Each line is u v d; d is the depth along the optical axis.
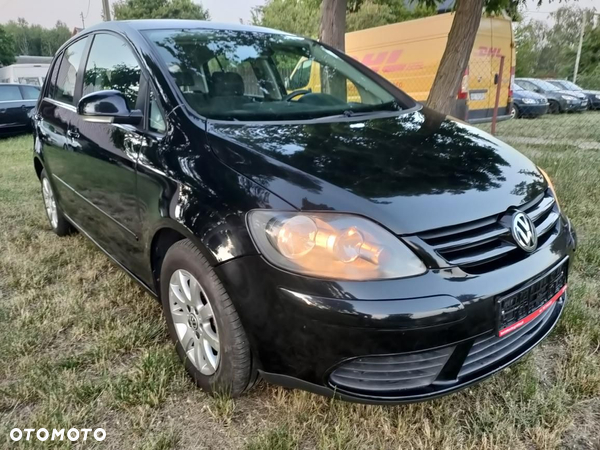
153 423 1.90
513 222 1.77
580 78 21.44
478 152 2.16
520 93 12.95
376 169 1.85
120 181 2.41
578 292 2.74
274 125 2.24
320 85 2.89
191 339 2.08
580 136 8.27
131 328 2.47
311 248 1.57
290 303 1.58
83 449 1.79
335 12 5.30
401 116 2.62
